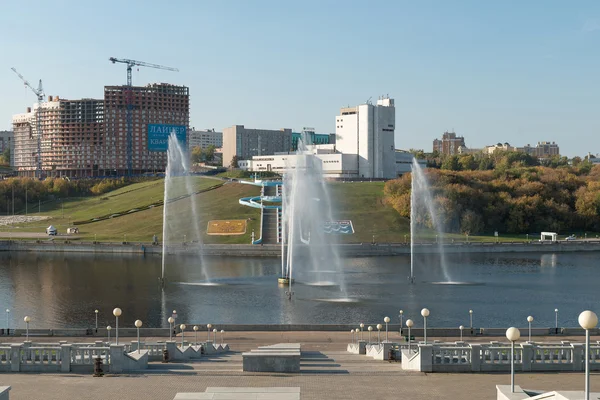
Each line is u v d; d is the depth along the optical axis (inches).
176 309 5595.5
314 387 2103.8
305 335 4269.2
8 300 6028.5
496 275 7480.3
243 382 2182.6
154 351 3021.7
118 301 5969.5
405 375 2329.0
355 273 7657.5
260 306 5693.9
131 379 2253.9
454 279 7180.1
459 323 4965.6
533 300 5920.3
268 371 2368.4
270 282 7003.0
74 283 6988.2
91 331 4197.8
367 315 5300.2
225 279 7219.5
